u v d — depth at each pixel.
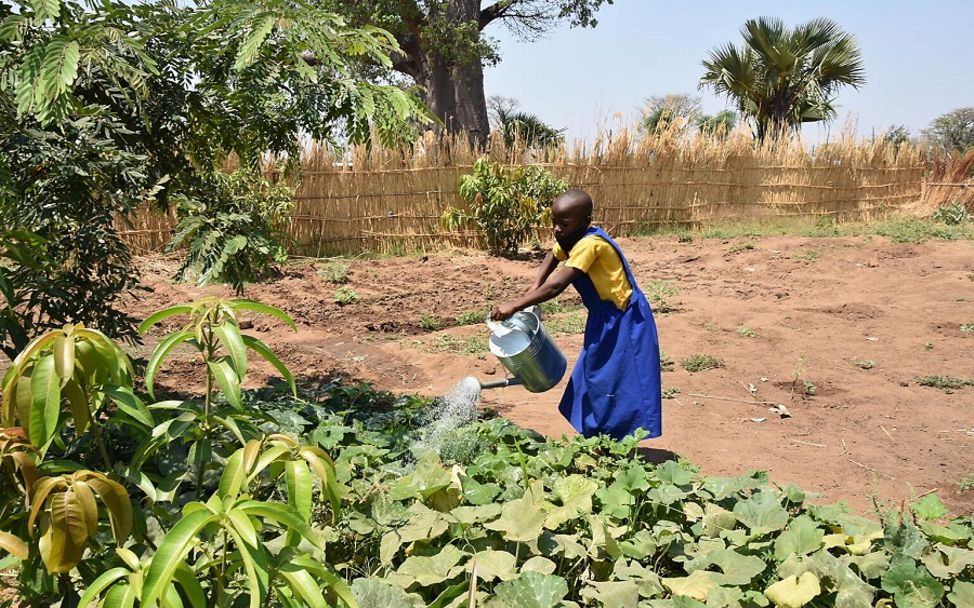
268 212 11.66
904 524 3.01
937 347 7.69
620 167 16.89
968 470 4.76
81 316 4.02
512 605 2.38
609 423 4.36
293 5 3.71
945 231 16.19
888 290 10.67
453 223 14.40
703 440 5.15
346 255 13.78
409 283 11.45
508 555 2.71
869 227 18.03
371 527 2.90
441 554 2.72
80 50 3.33
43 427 1.65
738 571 2.78
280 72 4.21
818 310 9.19
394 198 14.37
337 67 3.64
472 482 3.35
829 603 2.78
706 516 3.25
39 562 1.83
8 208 3.42
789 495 3.46
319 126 4.36
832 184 20.33
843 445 5.15
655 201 17.52
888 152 21.67
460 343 7.74
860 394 6.19
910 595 2.70
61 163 3.49
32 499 1.65
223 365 1.96
